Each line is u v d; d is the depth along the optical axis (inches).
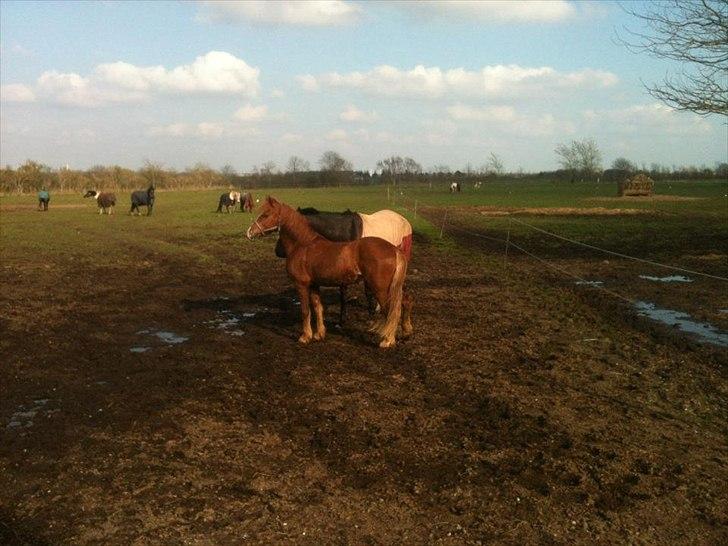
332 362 337.7
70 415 266.8
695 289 568.7
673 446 233.9
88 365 338.3
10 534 175.2
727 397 287.4
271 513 185.2
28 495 198.7
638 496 196.1
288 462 219.3
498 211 1617.9
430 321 434.6
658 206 1739.7
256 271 681.6
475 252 843.4
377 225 401.1
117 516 184.4
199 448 231.3
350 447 230.5
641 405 276.2
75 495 197.5
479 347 367.9
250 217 1481.3
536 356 350.0
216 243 951.0
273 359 345.7
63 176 2940.5
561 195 2544.3
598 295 539.2
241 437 241.1
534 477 208.2
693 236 997.2
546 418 258.8
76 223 1284.4
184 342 386.6
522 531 176.2
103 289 569.9
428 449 229.1
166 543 169.9
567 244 925.2
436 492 197.8
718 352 362.0
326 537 173.0
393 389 294.4
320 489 199.5
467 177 4884.4
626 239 970.7
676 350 365.1
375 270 341.1
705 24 597.3
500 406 272.2
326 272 350.0
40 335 402.3
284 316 460.1
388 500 192.7
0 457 227.0
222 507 188.7
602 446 232.7
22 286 582.2
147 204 1499.8
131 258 779.4
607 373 321.1
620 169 4872.0
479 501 192.4
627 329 417.4
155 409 272.1
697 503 192.5
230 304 505.7
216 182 3988.7
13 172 2755.9
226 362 340.8
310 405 274.2
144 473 211.8
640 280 620.4
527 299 521.7
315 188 4065.0
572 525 179.8
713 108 594.9
